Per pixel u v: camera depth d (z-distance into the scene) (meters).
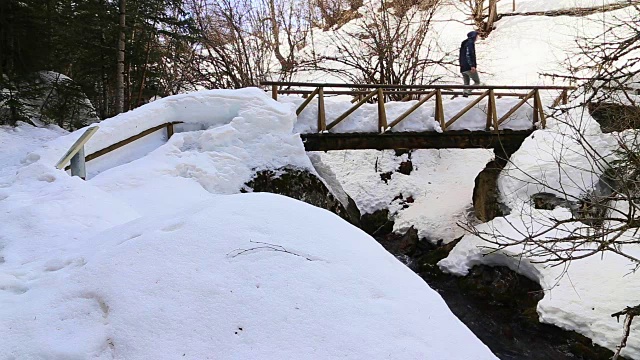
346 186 14.48
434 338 2.29
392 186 14.25
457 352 2.23
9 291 2.73
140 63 15.70
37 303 2.44
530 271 7.93
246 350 2.10
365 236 3.07
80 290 2.47
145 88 17.61
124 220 4.59
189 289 2.38
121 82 14.27
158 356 2.07
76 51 14.98
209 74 16.58
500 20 19.67
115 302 2.33
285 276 2.47
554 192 8.91
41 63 13.13
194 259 2.56
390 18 18.94
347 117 9.43
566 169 8.95
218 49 17.91
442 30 19.92
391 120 9.55
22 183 5.41
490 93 9.69
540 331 7.03
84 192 4.98
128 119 7.92
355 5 19.88
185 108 8.50
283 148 8.38
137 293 2.36
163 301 2.32
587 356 6.24
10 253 3.55
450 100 10.05
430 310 2.48
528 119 10.12
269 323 2.22
